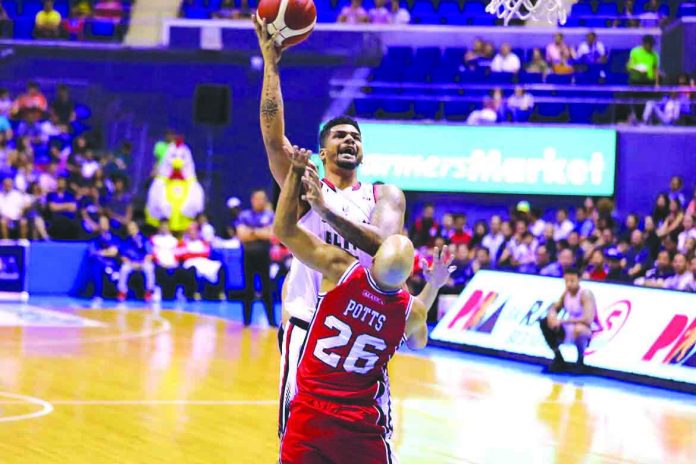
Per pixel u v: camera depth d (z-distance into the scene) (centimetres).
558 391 1300
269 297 1831
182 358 1445
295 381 601
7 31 2602
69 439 948
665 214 1978
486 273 1683
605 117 2323
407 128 2258
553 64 2367
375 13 2541
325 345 569
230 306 2175
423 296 627
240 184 2523
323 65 2464
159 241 2259
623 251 1853
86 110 2538
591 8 2566
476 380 1356
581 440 1023
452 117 2372
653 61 2300
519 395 1259
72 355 1443
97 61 2541
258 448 932
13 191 2239
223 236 2352
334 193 643
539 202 2255
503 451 960
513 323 1566
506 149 2234
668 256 1722
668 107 2238
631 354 1397
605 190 2212
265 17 650
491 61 2423
